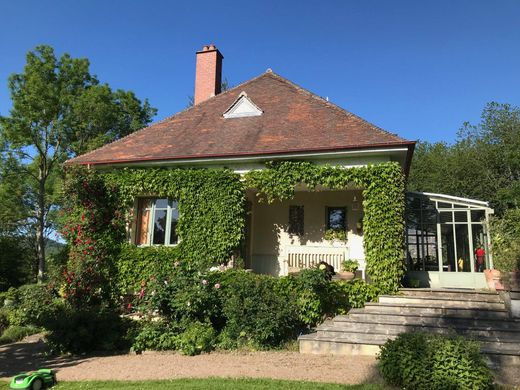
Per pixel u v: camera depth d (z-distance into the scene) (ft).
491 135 111.45
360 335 30.37
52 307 43.04
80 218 44.24
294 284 35.70
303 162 40.14
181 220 42.27
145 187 44.11
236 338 33.01
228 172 42.04
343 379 23.27
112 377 24.93
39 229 96.89
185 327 33.83
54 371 26.94
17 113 90.99
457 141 118.93
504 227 40.22
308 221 47.24
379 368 23.15
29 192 113.60
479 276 41.63
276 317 32.22
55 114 94.73
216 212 41.47
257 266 47.62
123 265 42.96
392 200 36.37
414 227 44.98
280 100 53.83
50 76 96.68
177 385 22.31
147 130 54.08
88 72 101.14
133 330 35.14
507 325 29.27
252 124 48.85
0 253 79.51
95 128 101.71
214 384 22.36
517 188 91.15
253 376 24.20
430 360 20.80
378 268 35.42
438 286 42.47
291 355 29.50
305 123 46.24
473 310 31.12
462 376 19.98
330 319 35.01
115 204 45.06
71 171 44.86
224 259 40.75
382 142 37.55
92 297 42.29
